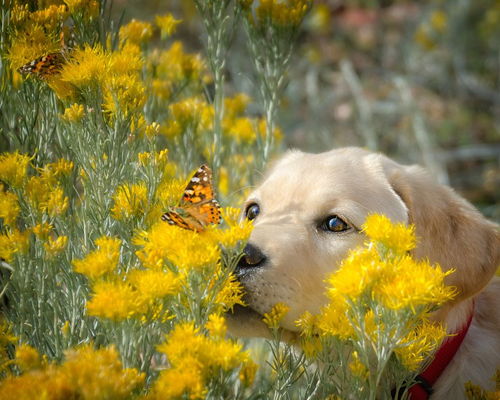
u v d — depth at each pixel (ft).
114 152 10.66
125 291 8.20
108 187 10.68
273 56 15.08
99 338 10.37
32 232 10.25
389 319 8.27
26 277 10.01
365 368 9.32
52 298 10.52
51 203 10.07
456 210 13.65
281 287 11.39
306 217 12.82
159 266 8.80
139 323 8.39
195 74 16.60
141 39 14.67
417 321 9.32
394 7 39.52
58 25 11.93
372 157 14.24
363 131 28.94
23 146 12.07
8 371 9.30
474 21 35.58
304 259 11.98
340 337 8.90
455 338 12.87
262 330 11.39
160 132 14.74
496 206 26.11
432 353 12.39
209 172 8.91
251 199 14.10
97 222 10.75
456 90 33.78
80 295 10.56
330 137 29.37
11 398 7.25
